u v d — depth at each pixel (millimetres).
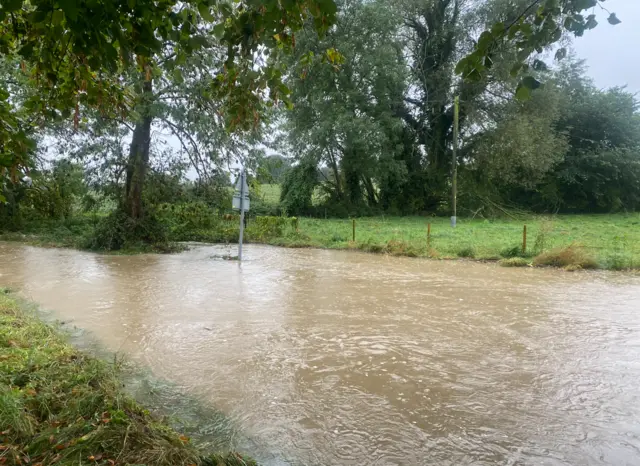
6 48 3199
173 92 14555
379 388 4461
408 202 33062
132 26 2666
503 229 22297
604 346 5785
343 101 27688
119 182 16281
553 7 2561
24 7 3068
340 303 7980
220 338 5973
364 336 6105
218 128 14781
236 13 3189
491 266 12336
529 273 11273
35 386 3703
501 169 29719
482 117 29125
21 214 19562
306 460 3262
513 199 35750
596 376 4805
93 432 2889
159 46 2754
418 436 3578
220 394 4305
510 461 3248
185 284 9570
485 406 4094
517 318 7086
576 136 35062
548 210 35219
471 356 5383
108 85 3764
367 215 31812
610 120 34156
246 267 12000
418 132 33219
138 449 2869
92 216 21578
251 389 4418
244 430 3654
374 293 8828
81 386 3727
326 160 31250
